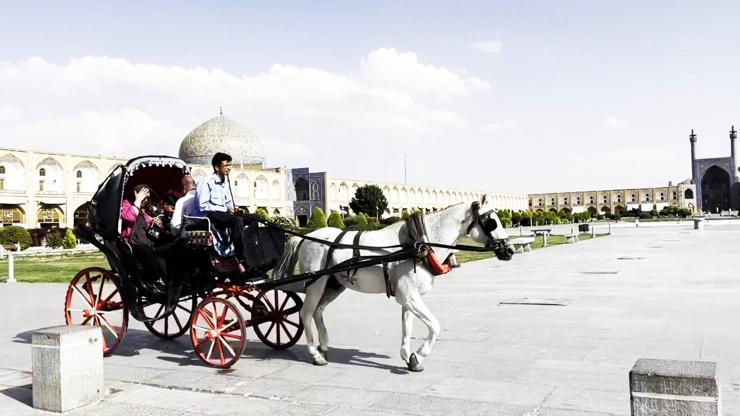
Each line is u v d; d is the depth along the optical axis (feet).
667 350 19.89
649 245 81.35
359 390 16.21
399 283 18.01
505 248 17.89
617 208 349.82
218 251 20.12
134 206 22.85
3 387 17.94
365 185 224.53
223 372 18.69
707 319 25.44
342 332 24.47
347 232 19.86
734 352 19.42
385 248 18.39
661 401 10.28
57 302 37.47
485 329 24.27
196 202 20.68
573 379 16.65
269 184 195.83
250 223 20.34
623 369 17.57
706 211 331.77
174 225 20.89
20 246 116.98
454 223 18.38
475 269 52.75
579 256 65.36
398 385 16.57
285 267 20.48
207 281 20.98
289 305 31.58
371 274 18.76
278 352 21.35
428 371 17.94
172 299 20.51
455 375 17.40
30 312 33.27
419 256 17.71
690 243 83.05
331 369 18.57
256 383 17.24
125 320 21.40
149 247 20.63
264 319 21.29
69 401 15.33
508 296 34.40
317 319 19.93
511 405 14.57
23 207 132.67
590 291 35.60
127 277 21.01
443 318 27.20
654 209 314.14
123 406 15.55
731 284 37.24
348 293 36.91
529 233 128.77
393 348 21.31
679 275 43.06
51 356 15.35
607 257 62.59
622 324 24.70
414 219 18.42
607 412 13.88
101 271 22.12
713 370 10.42
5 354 22.57
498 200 336.90
